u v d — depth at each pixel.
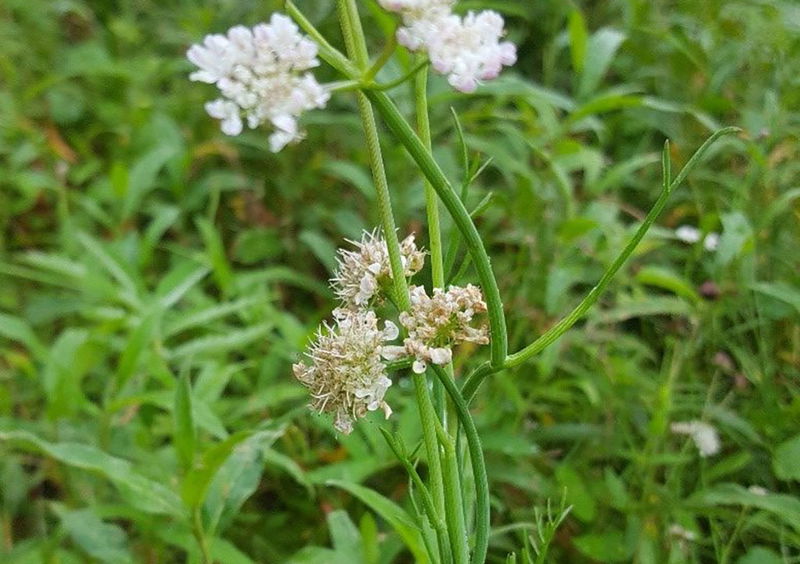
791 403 0.23
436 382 0.12
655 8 0.33
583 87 0.27
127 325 0.23
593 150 0.28
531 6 0.37
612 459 0.24
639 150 0.31
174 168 0.33
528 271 0.26
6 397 0.23
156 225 0.28
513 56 0.10
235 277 0.27
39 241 0.33
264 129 0.36
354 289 0.12
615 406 0.23
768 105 0.25
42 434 0.22
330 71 0.34
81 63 0.38
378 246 0.12
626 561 0.20
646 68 0.32
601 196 0.28
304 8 0.33
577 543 0.20
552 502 0.21
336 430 0.12
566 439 0.24
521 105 0.29
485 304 0.11
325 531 0.23
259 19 0.36
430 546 0.12
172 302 0.22
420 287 0.11
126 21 0.41
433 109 0.33
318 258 0.32
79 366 0.22
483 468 0.11
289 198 0.34
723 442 0.23
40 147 0.34
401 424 0.20
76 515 0.18
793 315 0.23
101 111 0.37
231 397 0.26
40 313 0.27
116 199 0.30
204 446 0.21
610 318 0.23
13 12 0.39
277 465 0.23
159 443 0.24
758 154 0.24
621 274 0.25
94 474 0.22
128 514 0.19
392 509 0.15
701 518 0.22
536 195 0.26
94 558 0.20
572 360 0.25
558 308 0.25
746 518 0.20
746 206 0.25
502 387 0.23
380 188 0.11
